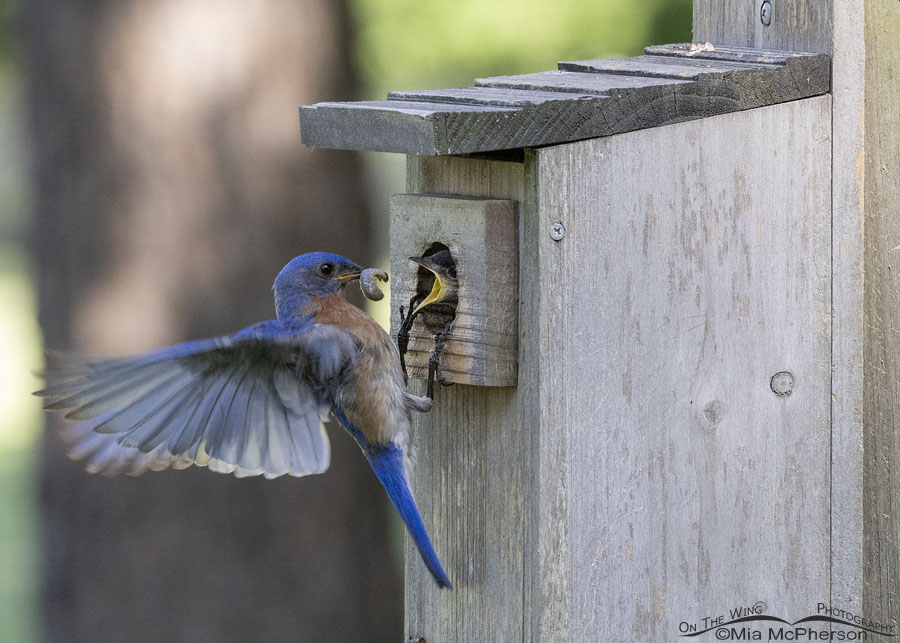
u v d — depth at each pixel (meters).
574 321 6.88
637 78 7.34
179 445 6.98
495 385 7.08
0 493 21.14
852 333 7.50
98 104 12.65
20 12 13.36
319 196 12.87
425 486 7.73
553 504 6.94
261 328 7.16
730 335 7.29
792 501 7.52
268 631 12.76
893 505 7.68
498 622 7.39
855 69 7.38
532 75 7.70
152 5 12.52
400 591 13.40
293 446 7.34
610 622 7.13
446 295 7.21
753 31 7.97
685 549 7.29
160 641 12.73
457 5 16.14
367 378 7.48
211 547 12.71
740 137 7.20
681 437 7.21
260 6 12.63
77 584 12.94
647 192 6.98
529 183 6.81
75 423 6.67
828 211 7.43
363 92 13.56
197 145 12.59
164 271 12.64
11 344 28.12
